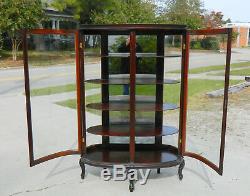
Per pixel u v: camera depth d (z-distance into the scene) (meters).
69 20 24.47
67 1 22.91
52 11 24.23
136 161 3.93
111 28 3.57
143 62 4.66
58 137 5.79
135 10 22.16
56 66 14.30
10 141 5.59
